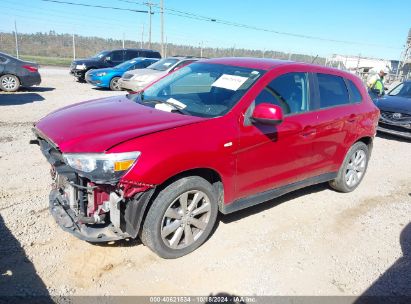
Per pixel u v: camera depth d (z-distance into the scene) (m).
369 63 31.47
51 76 19.78
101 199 3.06
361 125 5.12
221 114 3.55
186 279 3.17
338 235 4.14
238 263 3.45
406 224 4.55
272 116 3.40
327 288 3.24
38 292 2.86
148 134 3.05
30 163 5.45
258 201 4.01
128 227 3.06
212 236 3.86
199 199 3.41
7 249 3.30
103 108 3.78
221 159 3.40
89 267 3.19
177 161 3.07
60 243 3.47
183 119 3.42
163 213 3.18
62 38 40.88
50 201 3.53
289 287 3.20
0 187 4.54
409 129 9.10
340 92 4.93
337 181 5.21
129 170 2.87
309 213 4.61
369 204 5.06
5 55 12.85
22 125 7.87
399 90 10.98
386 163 7.21
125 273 3.16
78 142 2.97
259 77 3.89
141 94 4.42
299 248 3.79
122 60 18.73
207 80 4.14
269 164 3.93
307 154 4.38
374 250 3.90
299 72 4.32
